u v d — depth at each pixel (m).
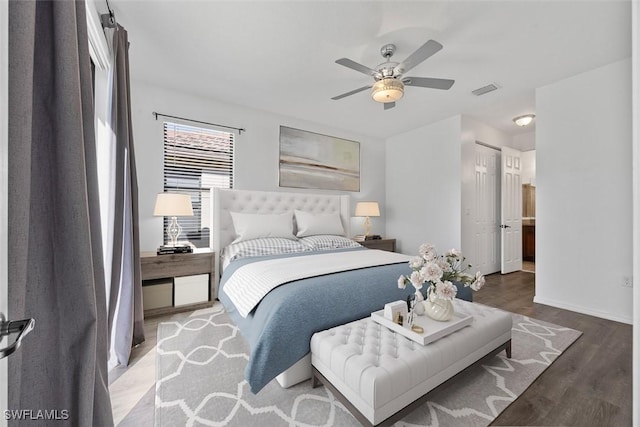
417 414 1.38
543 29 2.09
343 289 1.80
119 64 1.82
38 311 0.75
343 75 2.81
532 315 2.73
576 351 2.01
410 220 4.66
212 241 3.12
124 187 1.89
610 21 1.99
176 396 1.50
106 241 1.86
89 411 0.79
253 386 1.39
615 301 2.62
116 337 1.83
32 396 0.74
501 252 4.44
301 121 4.14
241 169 3.64
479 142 4.27
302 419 1.34
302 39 2.22
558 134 2.95
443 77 2.82
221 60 2.54
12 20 0.54
